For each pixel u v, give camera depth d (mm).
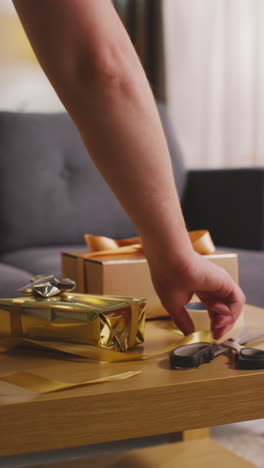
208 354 1095
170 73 5074
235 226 3109
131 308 1206
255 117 5375
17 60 4547
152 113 971
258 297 2096
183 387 991
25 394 956
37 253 2768
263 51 5312
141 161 970
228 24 5246
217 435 1800
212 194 3262
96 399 952
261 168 3027
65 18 902
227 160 5344
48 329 1192
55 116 3301
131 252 1505
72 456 1684
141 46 4922
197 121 5223
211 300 1196
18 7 925
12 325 1223
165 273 1083
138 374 1039
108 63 918
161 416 981
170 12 5047
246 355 1071
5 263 2861
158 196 994
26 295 1279
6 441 919
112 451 1702
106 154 967
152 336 1312
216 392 1006
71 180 3211
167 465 1240
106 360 1129
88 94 930
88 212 3184
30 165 3104
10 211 3027
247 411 1022
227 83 5289
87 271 1441
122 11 4871
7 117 3160
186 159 5219
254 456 1642
